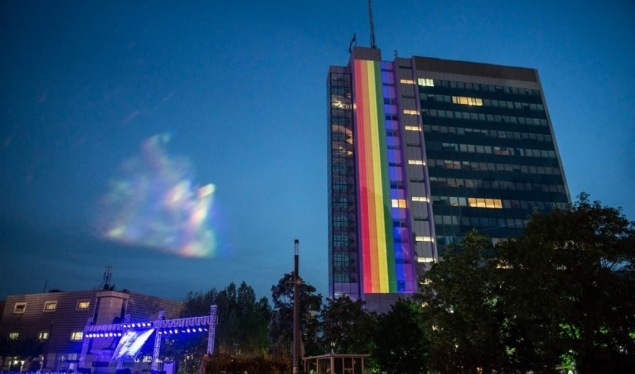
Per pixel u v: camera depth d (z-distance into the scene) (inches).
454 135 4436.5
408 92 4608.8
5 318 3730.3
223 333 2696.9
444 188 4173.2
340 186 4434.1
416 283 3848.4
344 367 1651.1
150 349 2674.7
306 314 2399.1
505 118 4626.0
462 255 1514.5
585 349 1069.1
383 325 1926.7
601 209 1130.7
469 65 4827.8
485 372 1379.2
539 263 1135.0
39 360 3427.7
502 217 4138.8
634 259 1058.1
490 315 1374.3
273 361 1546.5
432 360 1508.4
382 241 4018.2
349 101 4800.7
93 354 2883.9
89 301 3548.2
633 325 1024.9
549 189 4352.9
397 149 4407.0
